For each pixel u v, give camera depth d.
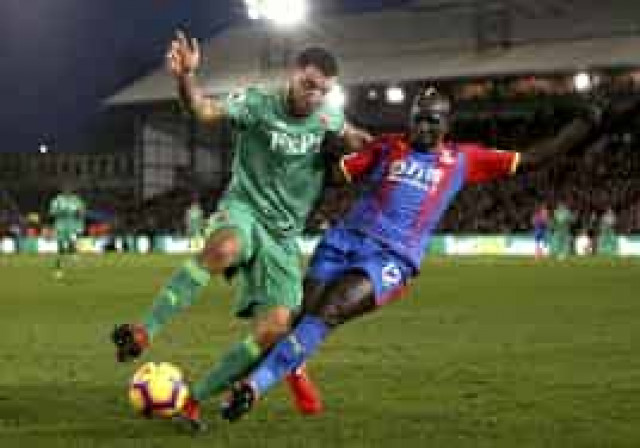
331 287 11.32
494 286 38.84
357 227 12.04
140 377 11.35
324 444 11.38
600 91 12.28
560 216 71.19
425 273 48.34
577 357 18.62
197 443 11.36
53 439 11.50
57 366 17.67
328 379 16.06
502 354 19.08
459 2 93.31
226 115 11.95
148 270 53.88
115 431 11.98
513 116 96.06
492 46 86.94
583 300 31.91
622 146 86.62
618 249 74.62
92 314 28.25
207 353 19.69
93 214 103.56
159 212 99.62
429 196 11.89
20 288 39.41
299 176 12.37
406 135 12.26
